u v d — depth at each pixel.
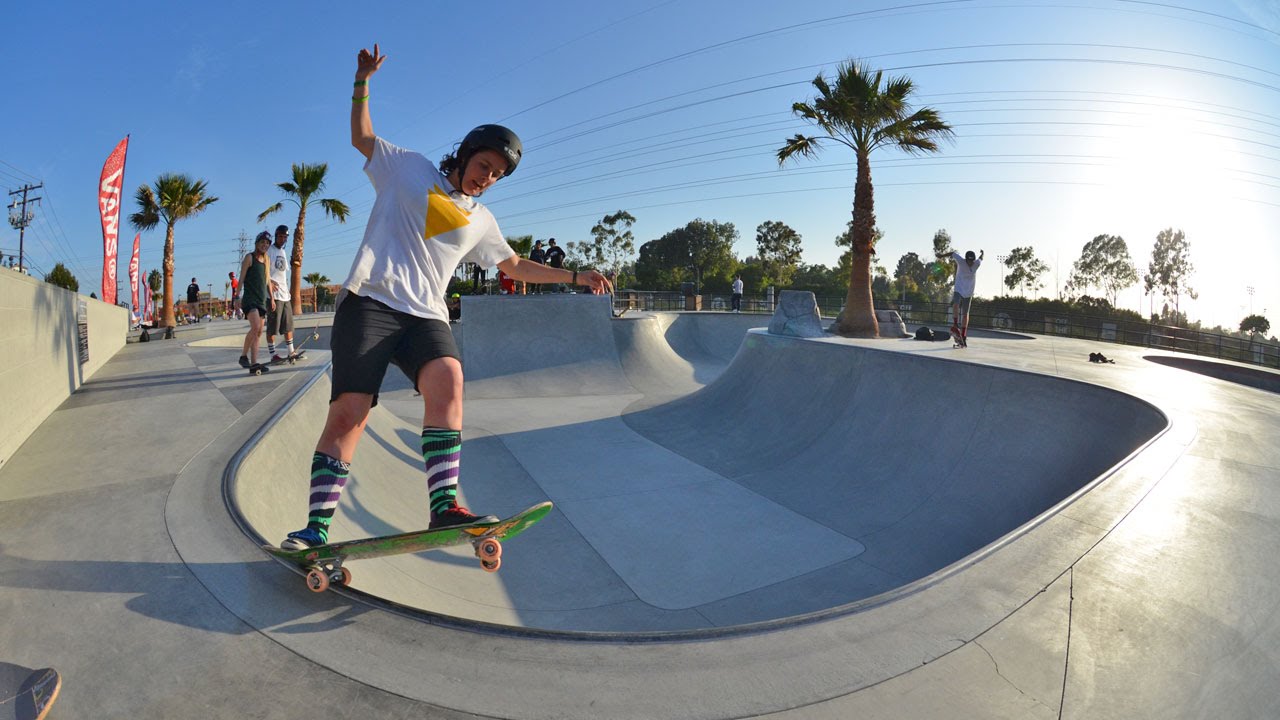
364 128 2.03
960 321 11.58
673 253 80.56
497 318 15.45
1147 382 7.50
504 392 13.67
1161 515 2.99
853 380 9.23
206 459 3.35
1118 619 2.06
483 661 1.66
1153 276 66.94
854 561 5.49
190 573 2.05
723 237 79.50
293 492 3.88
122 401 4.96
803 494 7.15
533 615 4.35
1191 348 17.64
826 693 1.58
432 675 1.59
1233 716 1.71
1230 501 3.25
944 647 1.82
